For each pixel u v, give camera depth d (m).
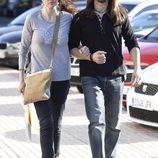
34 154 13.44
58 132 11.87
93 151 10.77
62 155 13.36
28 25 11.37
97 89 10.98
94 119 10.80
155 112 15.34
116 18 10.91
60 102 11.72
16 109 18.72
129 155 13.42
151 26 22.56
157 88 15.38
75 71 20.62
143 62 18.31
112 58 11.01
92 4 11.01
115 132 11.34
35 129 11.80
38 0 66.19
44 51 11.27
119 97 11.20
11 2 70.56
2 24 59.53
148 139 14.98
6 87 22.91
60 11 11.45
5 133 15.48
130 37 11.19
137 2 25.62
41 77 11.08
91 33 10.95
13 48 27.77
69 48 11.43
